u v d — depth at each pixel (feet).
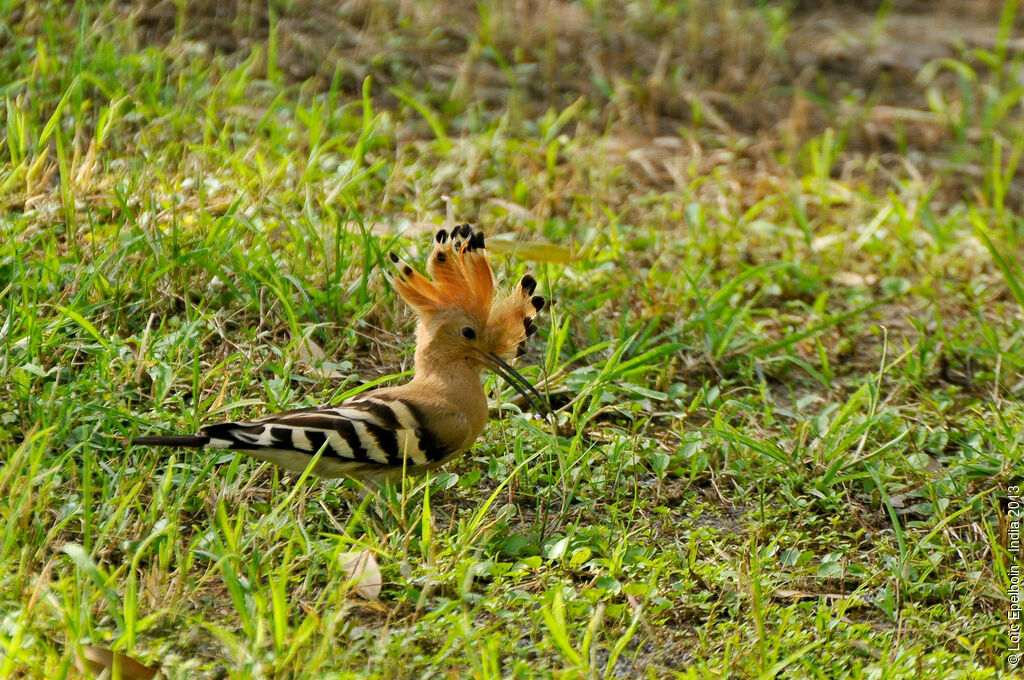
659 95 59.26
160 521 26.61
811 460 33.45
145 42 53.98
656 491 31.71
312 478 29.91
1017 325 42.32
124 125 45.47
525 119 55.47
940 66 66.59
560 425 33.94
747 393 38.09
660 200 49.78
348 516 29.30
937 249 47.39
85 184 39.52
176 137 45.27
